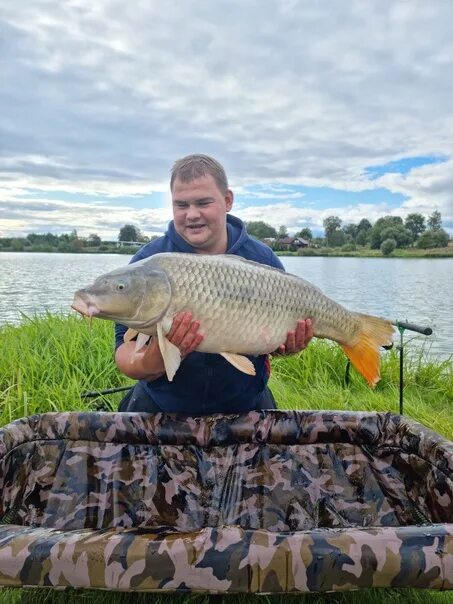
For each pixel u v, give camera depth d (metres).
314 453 2.35
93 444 2.31
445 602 1.83
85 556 1.41
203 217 2.35
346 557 1.41
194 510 2.27
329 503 2.27
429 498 2.06
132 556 1.41
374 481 2.27
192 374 2.42
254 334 2.12
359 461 2.32
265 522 2.26
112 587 1.41
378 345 2.43
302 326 2.21
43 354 4.34
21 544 1.44
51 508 2.21
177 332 1.99
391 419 2.29
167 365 1.97
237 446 2.36
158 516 2.26
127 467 2.30
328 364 4.90
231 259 2.10
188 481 2.31
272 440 2.35
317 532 1.48
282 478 2.33
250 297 2.08
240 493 2.30
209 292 2.01
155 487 2.29
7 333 5.30
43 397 3.60
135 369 2.28
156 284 1.97
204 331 2.04
